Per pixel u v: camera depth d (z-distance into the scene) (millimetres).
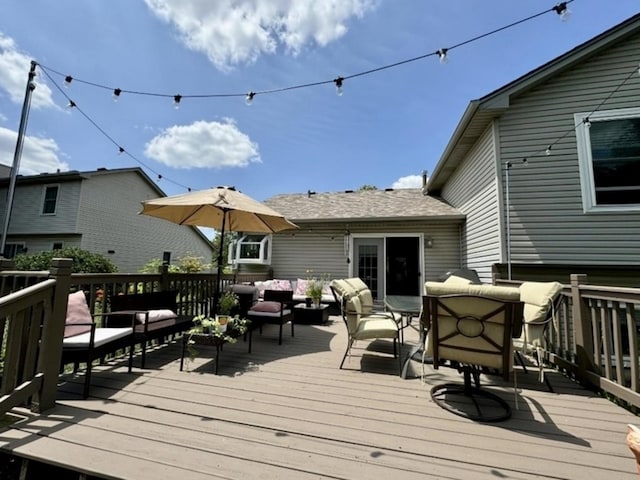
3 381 1862
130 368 2865
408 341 4328
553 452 1709
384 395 2453
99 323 3775
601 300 2648
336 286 3438
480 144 5551
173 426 1906
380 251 7902
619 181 4355
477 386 2590
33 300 2020
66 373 2809
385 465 1570
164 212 4531
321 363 3271
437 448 1728
